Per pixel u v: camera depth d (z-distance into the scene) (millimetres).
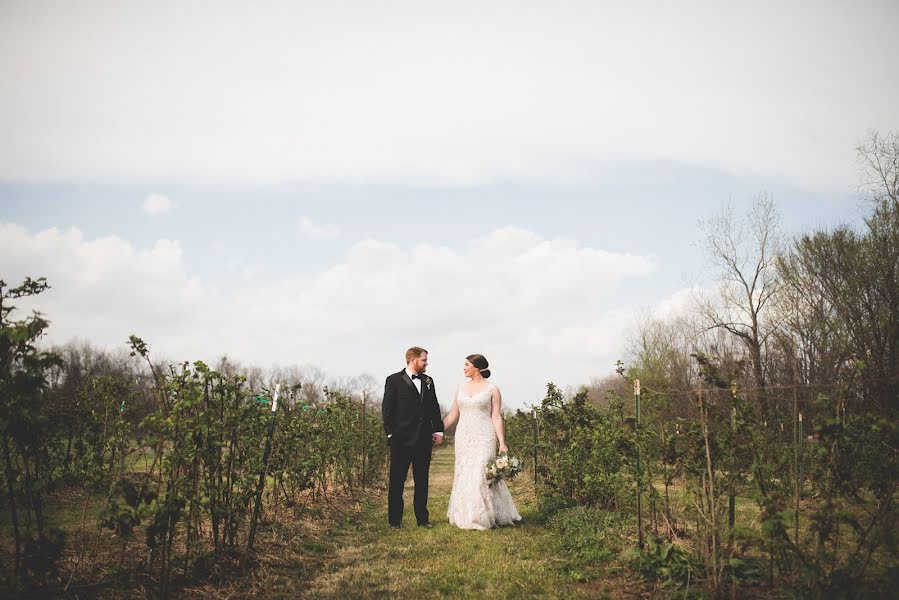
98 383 6348
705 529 4336
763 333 23016
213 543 5195
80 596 3854
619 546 5469
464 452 7375
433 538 6520
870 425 3850
